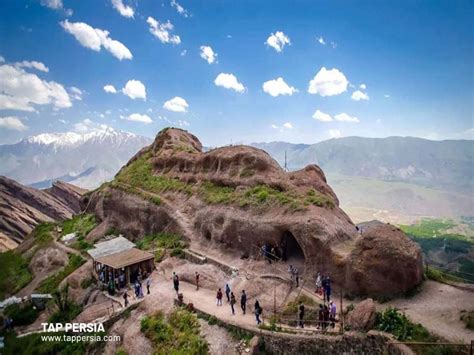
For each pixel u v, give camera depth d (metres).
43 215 133.12
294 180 47.81
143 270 46.78
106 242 52.56
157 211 57.66
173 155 67.50
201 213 50.81
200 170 59.34
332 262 34.62
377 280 31.80
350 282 32.84
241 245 43.72
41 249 69.75
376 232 33.12
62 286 50.75
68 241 69.00
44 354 38.91
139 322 36.12
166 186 62.22
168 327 33.47
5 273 68.50
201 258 45.03
